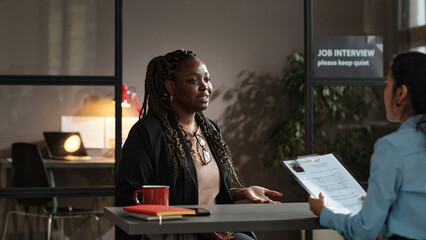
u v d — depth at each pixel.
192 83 2.17
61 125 3.46
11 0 3.43
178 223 1.42
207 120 2.32
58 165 3.44
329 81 3.70
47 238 3.40
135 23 5.80
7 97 3.41
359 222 1.42
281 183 6.03
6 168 3.39
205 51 5.96
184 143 2.12
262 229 1.49
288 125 5.74
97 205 3.47
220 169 2.20
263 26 6.06
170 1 5.88
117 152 3.47
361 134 4.12
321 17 3.71
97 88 3.49
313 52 3.70
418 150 1.41
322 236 3.88
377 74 3.75
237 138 6.00
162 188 1.69
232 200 2.16
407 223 1.41
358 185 1.71
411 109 1.48
